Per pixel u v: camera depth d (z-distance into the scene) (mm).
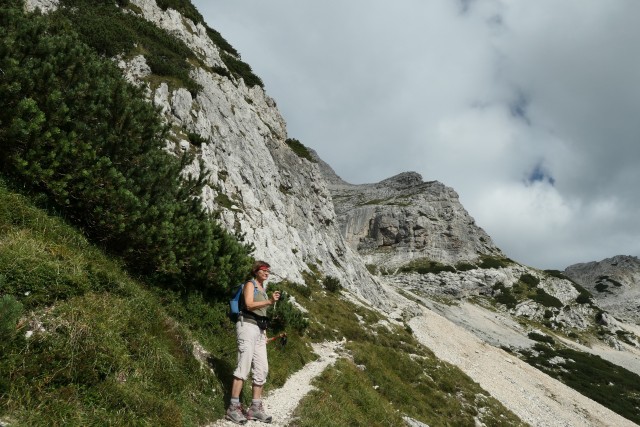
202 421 6566
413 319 53281
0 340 4766
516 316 118188
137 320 7008
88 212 8828
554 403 38500
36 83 8312
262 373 7551
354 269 55812
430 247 155000
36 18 9828
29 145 7887
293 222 44875
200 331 10086
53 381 4973
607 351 106875
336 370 15219
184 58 38750
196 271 10555
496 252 165000
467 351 45875
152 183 10141
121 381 5754
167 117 30391
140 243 9180
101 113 9523
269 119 56031
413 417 17531
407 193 192125
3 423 4066
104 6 36469
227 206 30312
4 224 6758
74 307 6008
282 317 17141
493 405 27453
